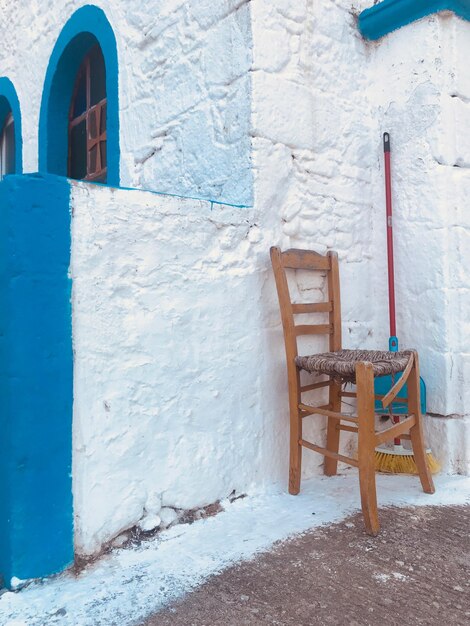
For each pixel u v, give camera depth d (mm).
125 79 3426
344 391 2840
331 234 2877
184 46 2939
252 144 2492
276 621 1540
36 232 1763
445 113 2834
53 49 4320
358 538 2057
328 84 2871
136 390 2031
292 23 2689
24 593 1706
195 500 2217
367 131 3086
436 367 2832
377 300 3098
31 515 1749
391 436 2236
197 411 2230
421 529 2135
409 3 2836
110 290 1960
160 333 2107
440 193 2824
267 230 2539
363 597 1659
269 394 2525
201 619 1556
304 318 2721
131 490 2014
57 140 4484
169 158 3043
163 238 2123
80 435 1873
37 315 1763
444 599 1647
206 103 2775
